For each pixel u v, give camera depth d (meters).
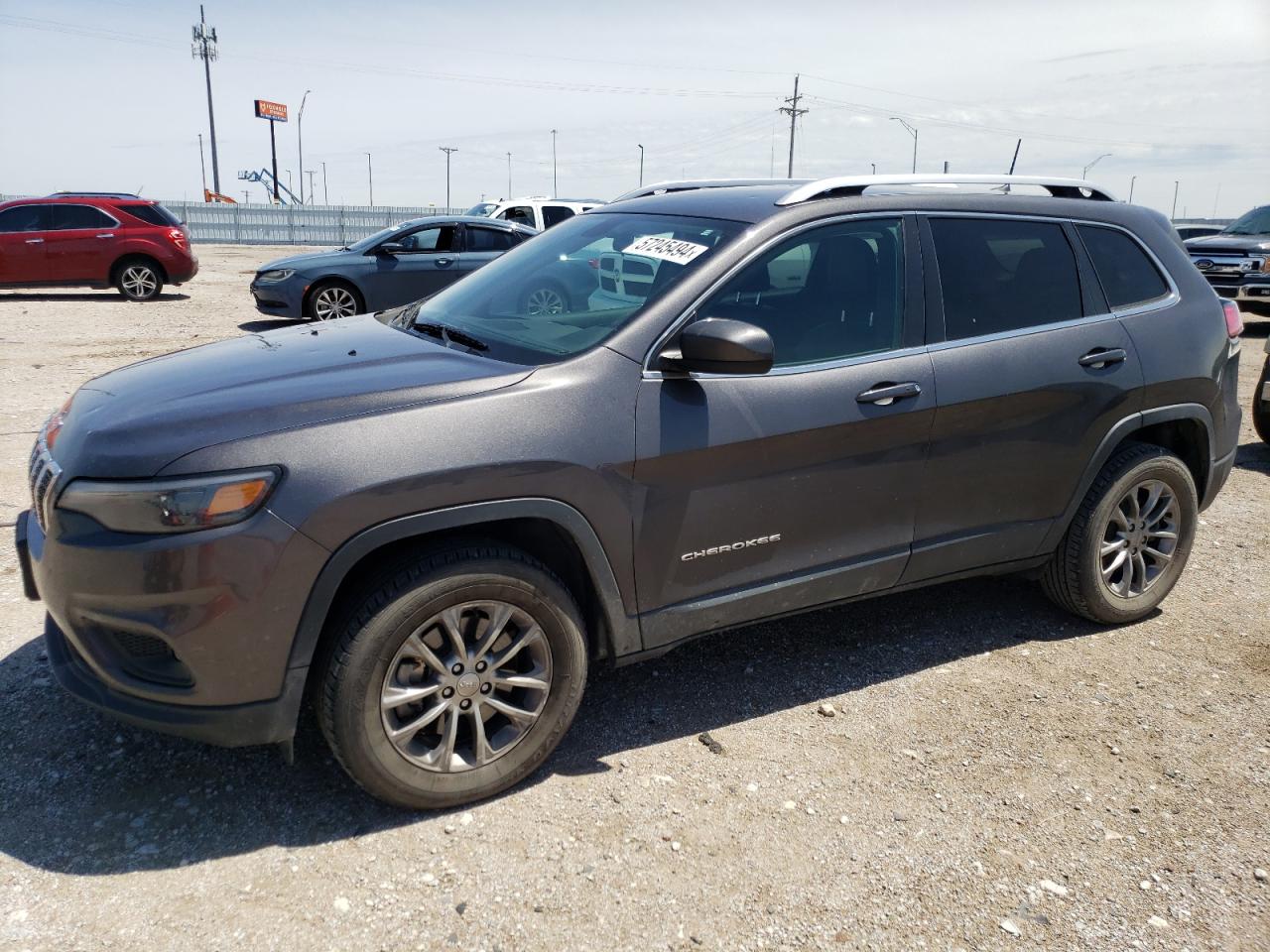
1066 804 3.00
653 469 2.94
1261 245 14.51
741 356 2.79
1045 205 3.87
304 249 39.47
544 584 2.84
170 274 16.53
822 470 3.23
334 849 2.68
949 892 2.61
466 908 2.48
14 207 15.62
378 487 2.56
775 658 3.89
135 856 2.62
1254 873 2.72
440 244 13.16
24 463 6.15
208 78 65.12
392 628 2.62
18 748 3.08
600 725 3.37
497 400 2.76
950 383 3.42
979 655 3.96
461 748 2.90
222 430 2.56
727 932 2.44
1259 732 3.43
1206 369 4.10
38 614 4.02
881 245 3.44
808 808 2.93
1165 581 4.26
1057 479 3.80
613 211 3.91
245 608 2.50
